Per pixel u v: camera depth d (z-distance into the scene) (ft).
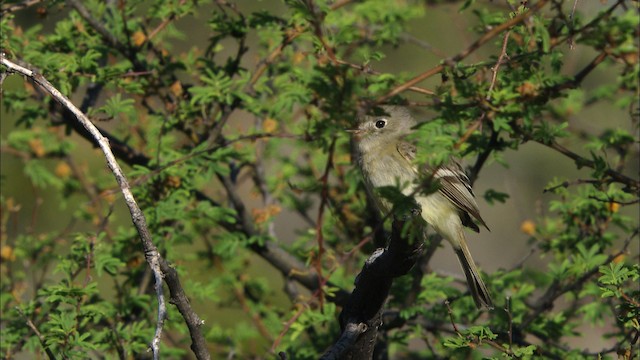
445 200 36.42
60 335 32.30
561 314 38.01
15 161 56.34
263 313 46.29
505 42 28.94
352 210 42.60
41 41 39.50
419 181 24.14
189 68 41.75
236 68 40.81
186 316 23.06
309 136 36.52
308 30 36.65
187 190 38.24
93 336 35.91
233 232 42.50
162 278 22.61
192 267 49.67
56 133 46.16
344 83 25.35
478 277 36.94
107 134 41.63
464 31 38.73
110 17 40.73
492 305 36.73
